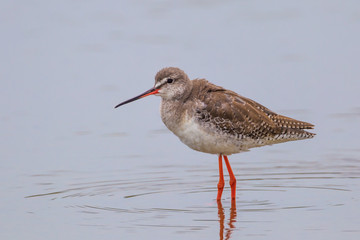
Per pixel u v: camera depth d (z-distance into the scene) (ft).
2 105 68.44
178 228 42.06
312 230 41.09
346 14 87.97
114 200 47.88
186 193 49.78
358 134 61.67
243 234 40.86
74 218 44.01
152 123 66.13
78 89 72.18
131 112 68.54
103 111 68.08
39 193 49.19
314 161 56.44
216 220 43.55
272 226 42.09
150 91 48.62
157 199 48.24
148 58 77.41
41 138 61.52
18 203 46.98
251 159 57.82
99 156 57.77
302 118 64.90
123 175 53.47
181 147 60.44
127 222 43.29
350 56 77.46
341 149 58.75
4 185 50.78
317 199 47.34
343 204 45.98
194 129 46.73
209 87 48.34
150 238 40.32
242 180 52.75
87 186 50.85
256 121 47.62
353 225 41.75
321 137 61.46
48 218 44.06
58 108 68.23
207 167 55.83
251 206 46.44
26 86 72.69
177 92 47.42
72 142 60.90
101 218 44.06
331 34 82.94
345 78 72.84
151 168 55.26
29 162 55.93
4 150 58.59
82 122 65.46
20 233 41.52
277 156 58.29
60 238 40.63
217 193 49.60
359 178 51.88
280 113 65.92
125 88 72.13
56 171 54.03
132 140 61.82
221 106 46.75
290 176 53.21
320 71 74.54
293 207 45.80
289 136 48.83
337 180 51.67
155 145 60.75
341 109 66.64
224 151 48.01
